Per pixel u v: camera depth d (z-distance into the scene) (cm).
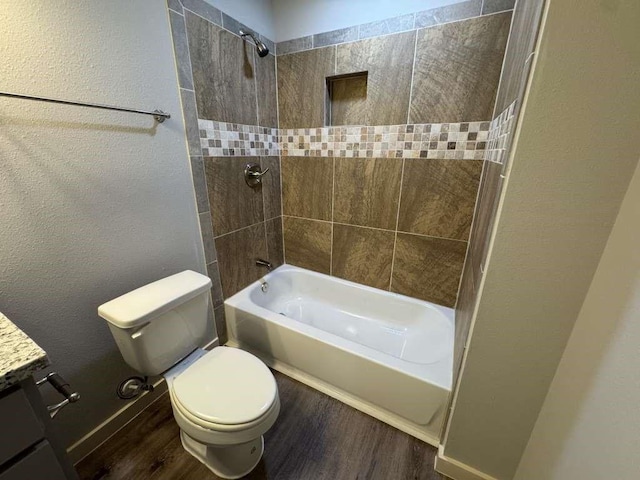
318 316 201
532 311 77
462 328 119
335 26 155
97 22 97
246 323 167
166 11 116
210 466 112
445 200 155
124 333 100
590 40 55
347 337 181
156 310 104
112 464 114
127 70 107
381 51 147
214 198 156
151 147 121
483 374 89
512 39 106
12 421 51
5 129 81
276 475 111
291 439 125
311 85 172
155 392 142
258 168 182
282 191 208
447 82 137
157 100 119
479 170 143
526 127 64
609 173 60
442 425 117
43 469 57
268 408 96
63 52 90
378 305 191
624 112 56
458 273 164
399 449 120
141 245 124
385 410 132
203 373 108
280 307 209
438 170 152
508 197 70
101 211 107
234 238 175
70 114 94
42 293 96
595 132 59
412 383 117
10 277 88
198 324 125
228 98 152
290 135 190
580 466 60
